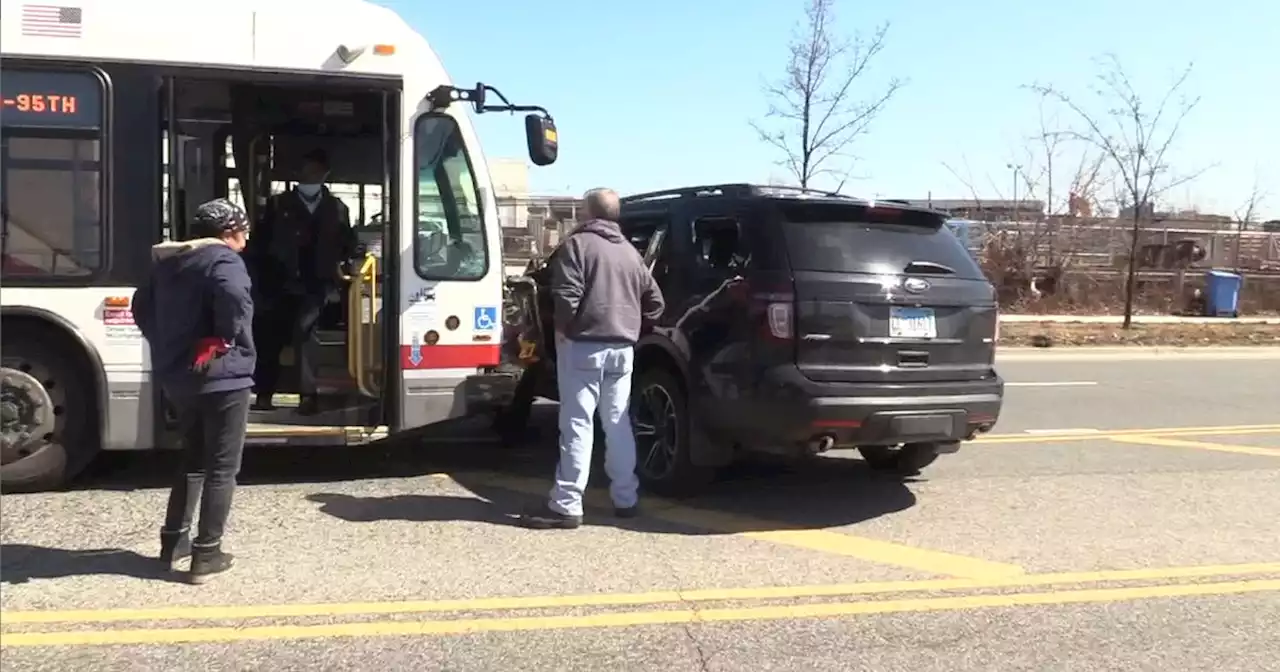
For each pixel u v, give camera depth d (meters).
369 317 7.13
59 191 6.45
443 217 7.07
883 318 6.24
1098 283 24.94
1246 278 25.33
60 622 4.43
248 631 4.40
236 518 6.11
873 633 4.62
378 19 6.96
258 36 6.71
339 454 8.15
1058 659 4.39
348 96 7.40
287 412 6.99
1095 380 14.47
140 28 6.54
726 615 4.77
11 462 6.47
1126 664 4.36
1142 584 5.39
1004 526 6.49
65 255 6.45
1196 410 11.81
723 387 6.35
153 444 6.61
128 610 4.59
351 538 5.78
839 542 6.04
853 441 6.14
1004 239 24.89
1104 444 9.46
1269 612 5.01
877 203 6.59
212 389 4.87
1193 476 8.07
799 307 6.07
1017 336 19.17
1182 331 20.69
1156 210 25.12
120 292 6.50
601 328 6.05
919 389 6.27
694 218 7.00
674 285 6.93
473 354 7.14
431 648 4.30
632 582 5.18
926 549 5.95
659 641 4.45
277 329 7.55
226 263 4.84
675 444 6.88
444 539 5.82
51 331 6.52
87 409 6.60
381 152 7.08
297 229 7.64
